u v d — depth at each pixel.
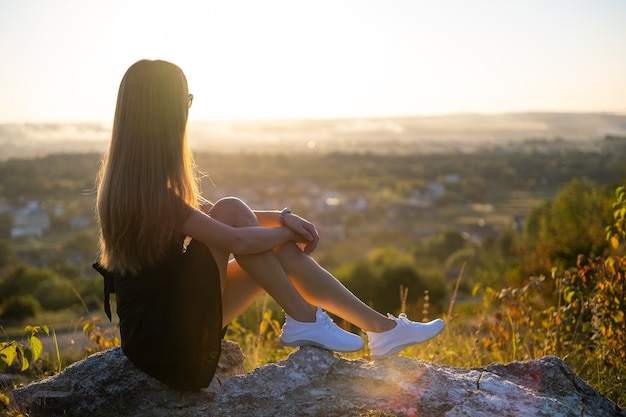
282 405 2.43
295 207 124.88
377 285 27.36
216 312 2.54
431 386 2.52
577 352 4.23
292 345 2.75
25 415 2.53
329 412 2.36
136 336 2.55
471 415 2.34
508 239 39.62
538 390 2.68
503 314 4.92
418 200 150.88
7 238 77.62
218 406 2.48
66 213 90.19
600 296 4.04
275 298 2.72
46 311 18.53
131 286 2.56
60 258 60.78
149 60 2.55
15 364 4.14
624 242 4.78
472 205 143.38
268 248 2.62
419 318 9.09
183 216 2.51
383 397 2.45
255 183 144.75
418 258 70.06
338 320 7.28
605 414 2.58
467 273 30.02
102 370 2.71
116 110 2.55
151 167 2.47
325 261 55.97
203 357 2.54
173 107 2.52
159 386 2.65
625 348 3.86
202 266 2.52
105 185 2.51
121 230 2.47
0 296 24.69
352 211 129.75
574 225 12.92
